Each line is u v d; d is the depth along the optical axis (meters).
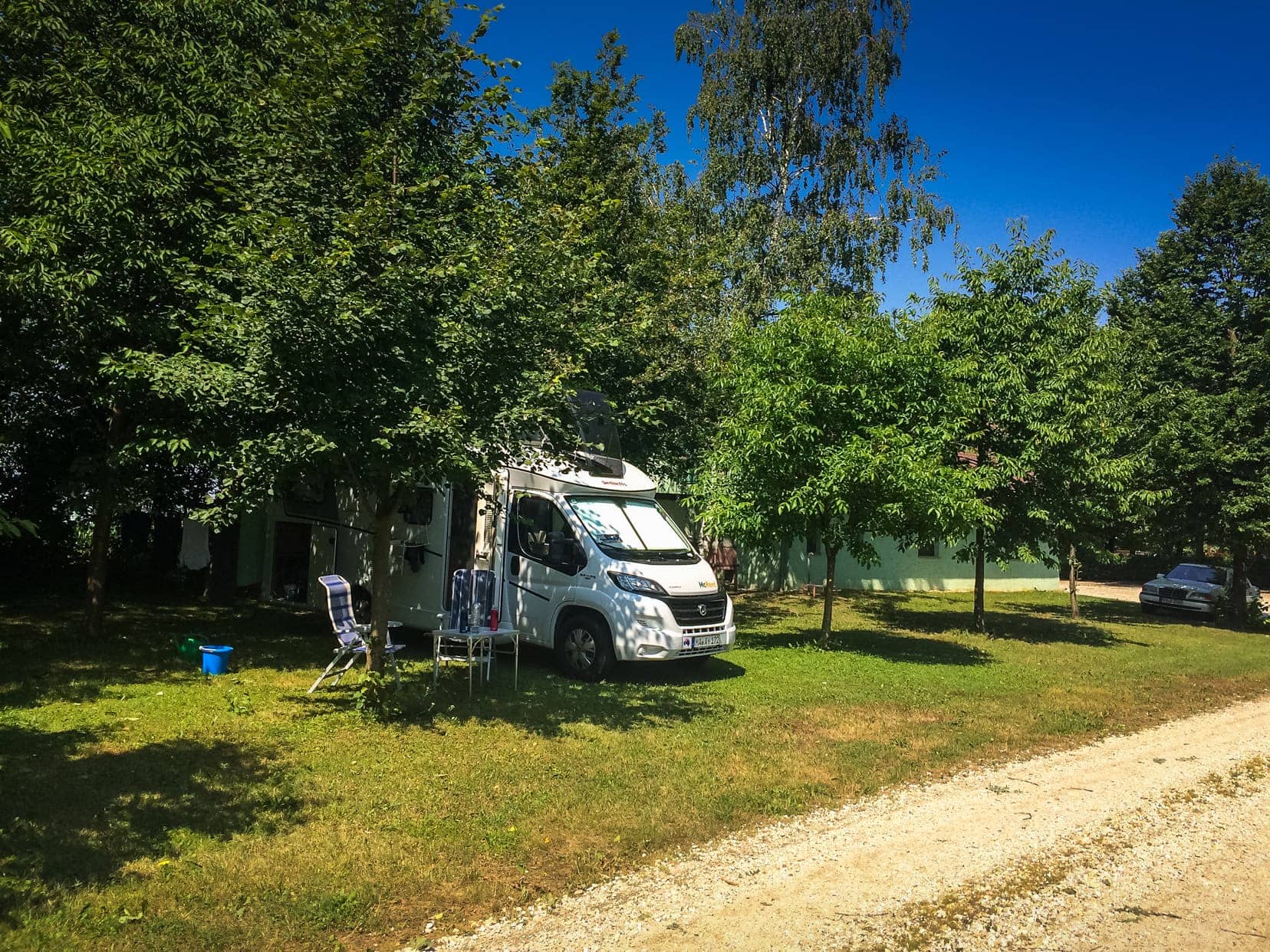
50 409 10.88
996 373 14.84
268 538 12.95
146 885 4.13
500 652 11.20
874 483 11.30
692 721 7.98
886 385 12.23
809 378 11.64
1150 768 7.40
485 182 8.46
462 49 8.50
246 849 4.62
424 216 7.59
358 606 11.43
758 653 12.15
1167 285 22.70
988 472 13.80
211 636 11.18
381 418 6.65
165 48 9.29
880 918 4.36
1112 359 15.65
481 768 6.20
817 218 23.61
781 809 5.87
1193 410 19.44
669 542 10.58
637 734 7.38
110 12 9.87
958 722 8.50
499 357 7.11
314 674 9.12
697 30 23.84
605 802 5.69
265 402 6.54
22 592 14.20
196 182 9.18
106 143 8.26
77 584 15.09
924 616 18.66
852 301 13.72
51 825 4.74
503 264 6.94
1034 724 8.62
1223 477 19.64
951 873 4.96
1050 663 12.66
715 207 23.23
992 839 5.53
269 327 6.20
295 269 6.32
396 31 8.37
